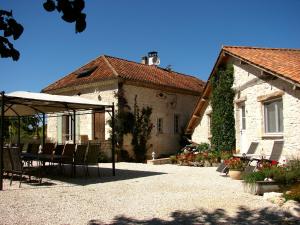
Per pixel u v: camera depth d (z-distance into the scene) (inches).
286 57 553.0
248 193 319.0
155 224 215.8
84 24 108.7
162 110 851.4
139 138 778.2
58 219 227.5
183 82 968.9
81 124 820.6
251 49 636.7
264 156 471.2
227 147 632.4
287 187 304.2
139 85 786.2
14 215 237.5
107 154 730.8
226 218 229.5
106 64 816.3
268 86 516.4
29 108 556.4
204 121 740.0
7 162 387.9
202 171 522.3
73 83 823.7
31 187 363.3
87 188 354.0
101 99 771.4
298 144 449.7
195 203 275.0
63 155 461.7
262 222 219.5
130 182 397.7
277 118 505.0
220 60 641.0
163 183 387.9
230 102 629.9
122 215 238.2
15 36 111.4
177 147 889.5
